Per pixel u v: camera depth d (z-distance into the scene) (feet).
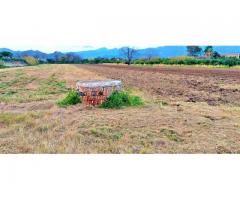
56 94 61.36
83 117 34.94
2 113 37.27
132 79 98.84
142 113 37.47
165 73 134.10
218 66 207.10
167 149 24.39
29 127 31.24
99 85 42.45
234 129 30.50
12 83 90.58
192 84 80.02
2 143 25.75
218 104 46.93
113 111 38.91
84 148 24.27
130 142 26.12
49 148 24.02
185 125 31.73
